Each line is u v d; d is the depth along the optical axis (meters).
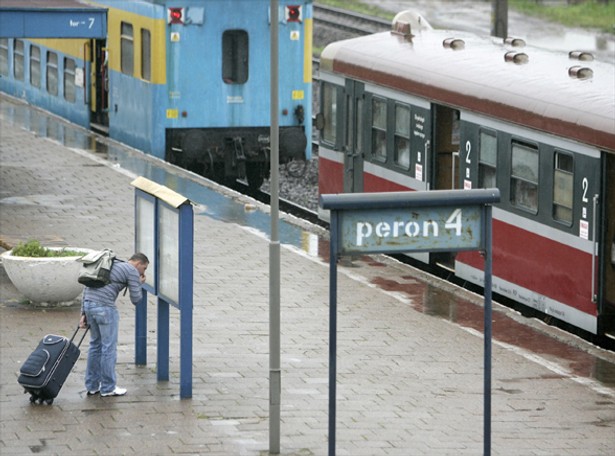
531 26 116.62
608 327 43.50
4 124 82.00
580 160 43.56
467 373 40.03
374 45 57.81
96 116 81.62
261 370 39.81
